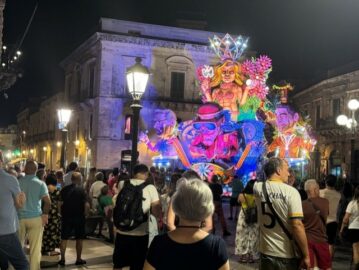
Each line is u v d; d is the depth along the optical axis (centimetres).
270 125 2964
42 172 1046
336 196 948
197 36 4141
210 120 2705
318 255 686
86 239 1333
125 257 688
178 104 3959
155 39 3884
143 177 718
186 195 323
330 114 3822
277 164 545
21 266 639
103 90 3759
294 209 514
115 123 3772
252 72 3034
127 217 673
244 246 1050
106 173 2952
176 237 320
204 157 2706
